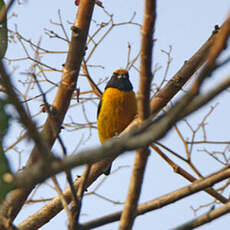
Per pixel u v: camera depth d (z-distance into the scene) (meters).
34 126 4.80
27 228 9.88
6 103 5.11
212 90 4.33
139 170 6.04
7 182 4.69
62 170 4.29
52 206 10.05
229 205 6.32
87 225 6.74
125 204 6.28
